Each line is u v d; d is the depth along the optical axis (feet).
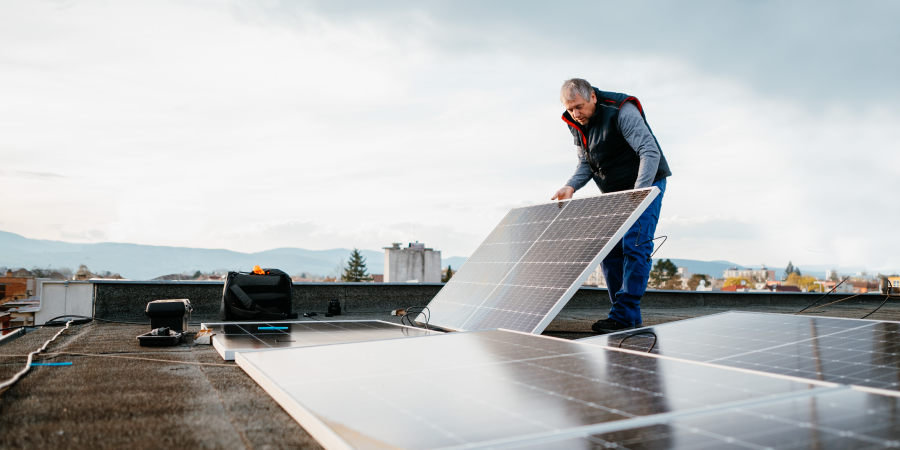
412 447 4.20
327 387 6.43
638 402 5.31
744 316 13.08
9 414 6.33
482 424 4.76
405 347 9.40
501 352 8.63
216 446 5.29
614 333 12.39
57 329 18.31
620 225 13.48
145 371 9.37
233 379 8.62
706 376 6.48
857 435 3.95
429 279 91.15
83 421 6.06
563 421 4.73
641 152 16.02
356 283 28.27
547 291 13.29
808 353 8.75
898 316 23.38
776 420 4.43
